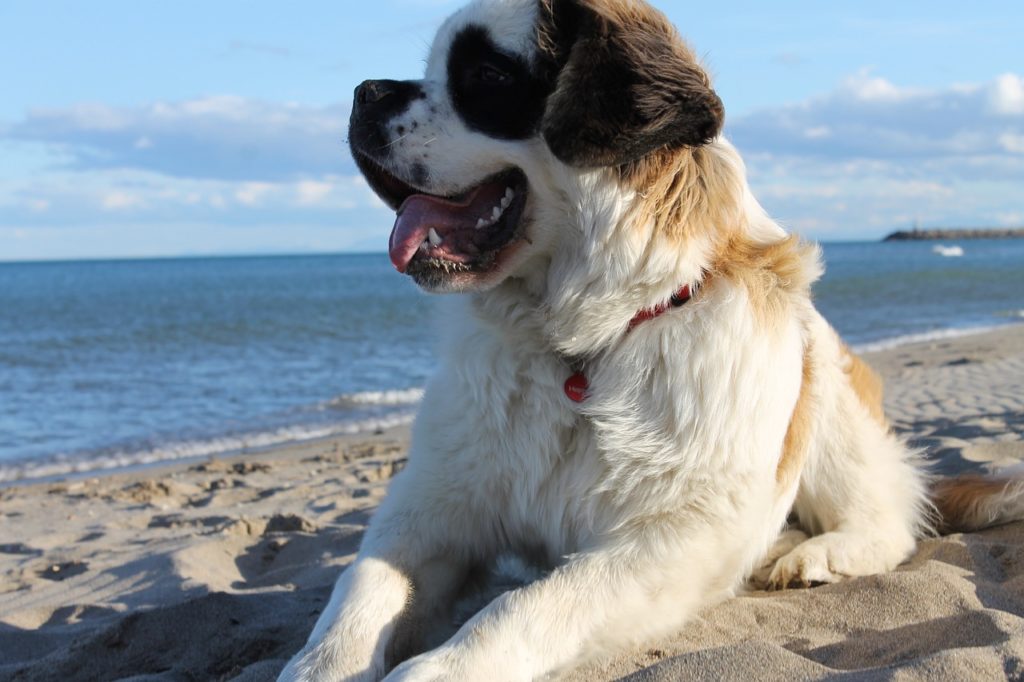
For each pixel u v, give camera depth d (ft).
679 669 4.92
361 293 70.18
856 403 6.72
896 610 5.68
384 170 5.83
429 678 4.92
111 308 53.57
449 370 5.81
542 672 5.16
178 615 6.17
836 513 6.61
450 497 5.76
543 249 5.64
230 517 9.04
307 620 6.18
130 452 14.51
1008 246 207.10
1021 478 6.84
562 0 5.52
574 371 5.65
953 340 26.16
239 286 88.89
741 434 5.55
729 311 5.56
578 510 5.63
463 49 5.65
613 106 5.38
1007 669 4.76
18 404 19.03
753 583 6.30
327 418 17.10
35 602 7.20
